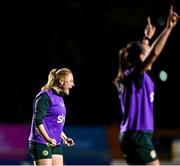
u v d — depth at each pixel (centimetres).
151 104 1814
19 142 6244
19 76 9175
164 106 9088
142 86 1798
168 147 6406
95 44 9619
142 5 9412
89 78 9425
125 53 1841
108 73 9488
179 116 9075
